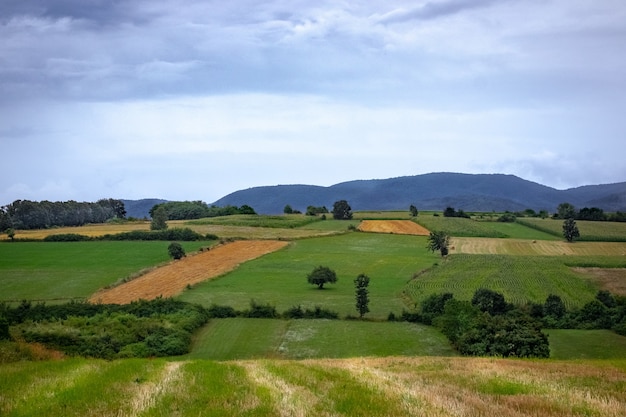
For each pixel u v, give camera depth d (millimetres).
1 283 89938
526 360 33750
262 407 16234
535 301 77625
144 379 21516
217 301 78438
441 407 16516
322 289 90812
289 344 57438
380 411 15859
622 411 17062
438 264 113812
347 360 32594
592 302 71000
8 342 39625
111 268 102750
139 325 58594
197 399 17484
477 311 60562
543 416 16047
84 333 55312
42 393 18797
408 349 55375
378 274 104562
